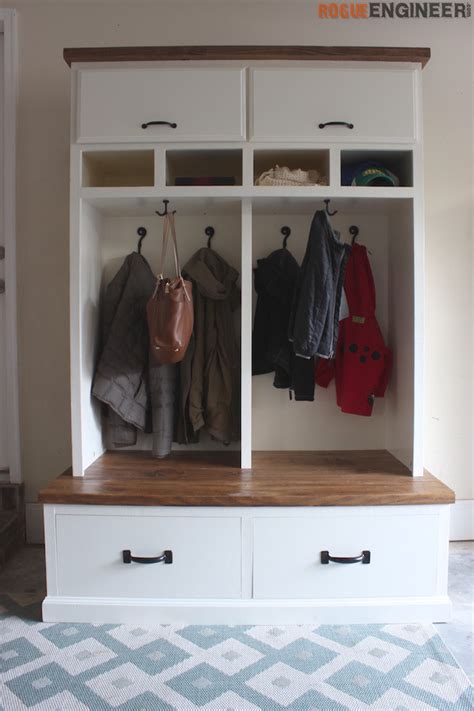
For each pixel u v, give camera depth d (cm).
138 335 228
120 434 229
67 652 173
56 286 253
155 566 191
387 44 250
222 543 190
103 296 241
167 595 192
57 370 255
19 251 253
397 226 228
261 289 237
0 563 228
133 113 203
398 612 190
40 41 249
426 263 255
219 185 213
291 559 191
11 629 186
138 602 191
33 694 154
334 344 205
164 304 202
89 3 248
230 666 166
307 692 154
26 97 250
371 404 230
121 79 203
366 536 191
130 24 248
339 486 197
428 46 251
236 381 237
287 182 206
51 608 191
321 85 203
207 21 248
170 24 248
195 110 202
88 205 218
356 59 203
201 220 245
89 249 221
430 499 189
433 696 153
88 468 218
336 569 191
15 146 249
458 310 257
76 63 204
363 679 160
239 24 248
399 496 188
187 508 189
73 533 191
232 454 241
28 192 251
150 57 202
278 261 233
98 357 231
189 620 190
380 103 203
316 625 190
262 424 248
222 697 153
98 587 192
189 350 231
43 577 224
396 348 230
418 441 209
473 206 255
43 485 257
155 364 226
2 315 257
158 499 187
